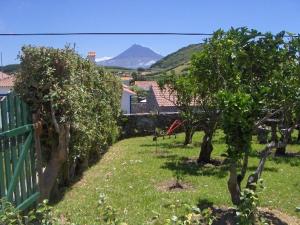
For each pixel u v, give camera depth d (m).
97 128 8.30
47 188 5.07
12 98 4.23
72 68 5.22
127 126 14.36
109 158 9.17
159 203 5.20
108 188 6.05
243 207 2.85
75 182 6.68
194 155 9.20
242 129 4.15
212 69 6.13
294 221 4.70
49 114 5.04
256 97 4.46
